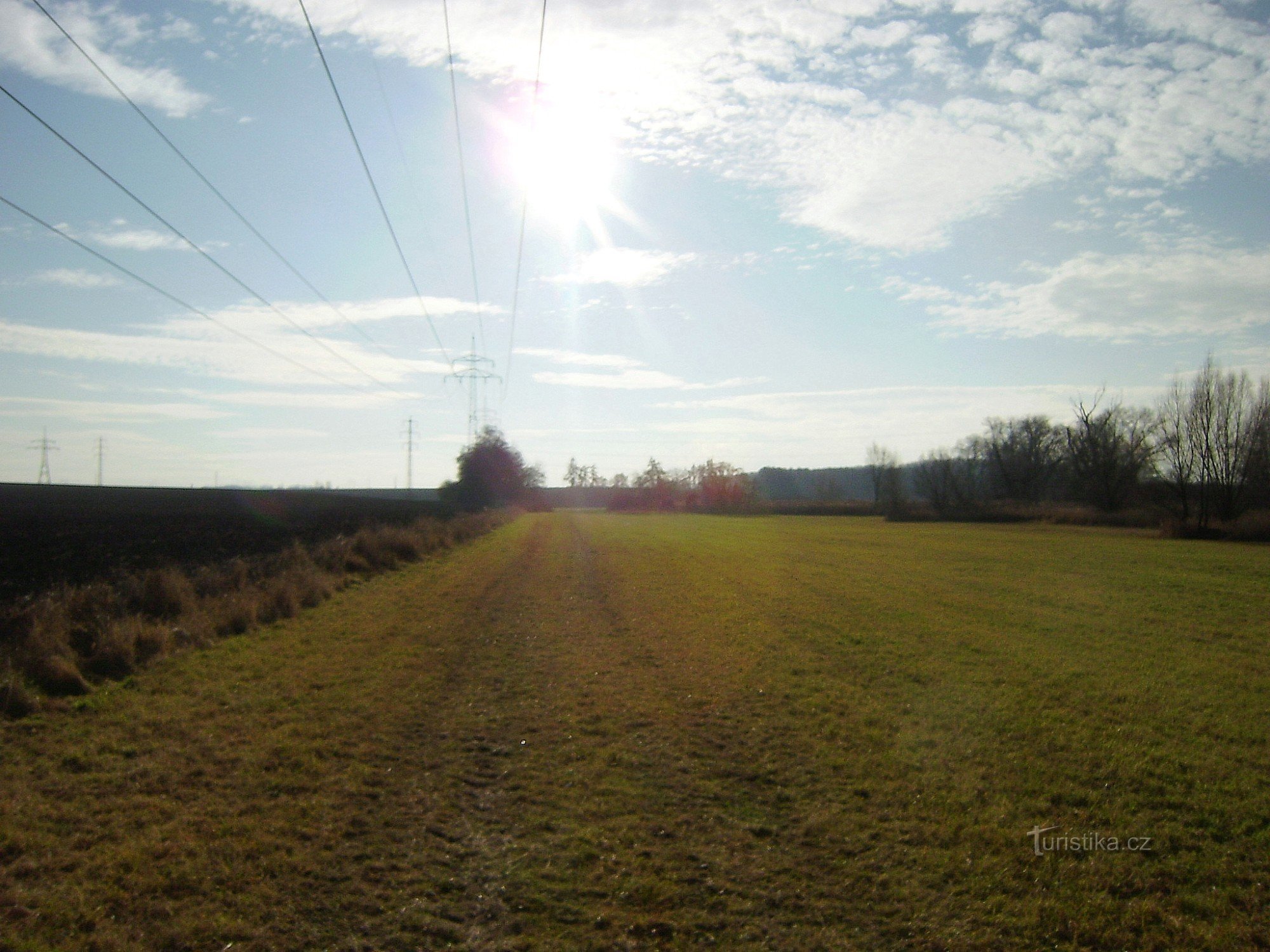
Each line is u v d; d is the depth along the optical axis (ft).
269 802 22.21
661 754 27.53
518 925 16.57
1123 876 19.20
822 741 29.17
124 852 18.51
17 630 36.58
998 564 101.71
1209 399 169.27
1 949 14.52
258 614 48.65
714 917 17.12
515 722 31.04
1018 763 27.04
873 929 16.83
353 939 15.80
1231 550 126.21
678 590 72.18
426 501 226.99
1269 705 34.88
